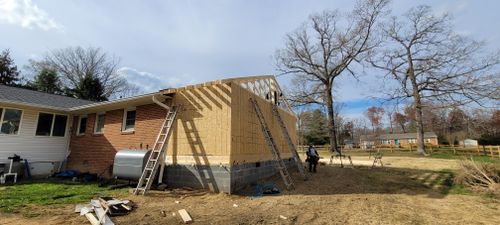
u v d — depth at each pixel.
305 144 47.09
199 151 8.53
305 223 5.05
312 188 8.77
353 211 6.00
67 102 14.65
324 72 30.02
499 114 34.56
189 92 9.23
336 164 17.44
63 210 5.70
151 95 9.16
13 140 11.38
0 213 5.30
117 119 11.29
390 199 7.41
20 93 13.12
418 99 26.06
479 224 5.18
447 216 5.75
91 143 12.11
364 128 65.12
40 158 12.26
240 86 9.31
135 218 5.18
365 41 27.64
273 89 13.37
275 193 7.92
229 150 7.98
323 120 42.22
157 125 9.73
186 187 8.44
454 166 14.97
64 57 35.44
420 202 7.15
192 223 4.95
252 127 9.91
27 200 6.54
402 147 37.56
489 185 8.83
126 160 8.82
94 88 30.16
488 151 25.03
